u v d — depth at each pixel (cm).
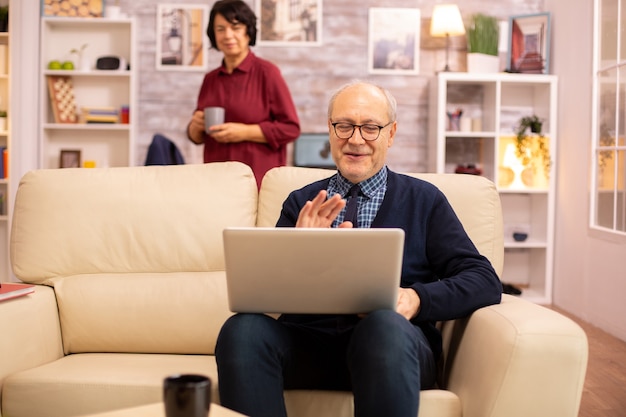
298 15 552
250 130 355
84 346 218
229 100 365
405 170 562
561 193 507
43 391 182
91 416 134
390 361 156
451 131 538
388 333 158
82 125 521
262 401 162
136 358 209
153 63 549
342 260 157
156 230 227
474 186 222
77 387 181
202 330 215
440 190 218
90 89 546
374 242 154
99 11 535
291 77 554
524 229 557
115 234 227
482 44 538
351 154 202
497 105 521
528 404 162
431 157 544
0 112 520
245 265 159
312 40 552
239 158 360
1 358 189
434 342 193
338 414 177
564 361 162
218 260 226
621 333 402
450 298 181
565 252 497
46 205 229
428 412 172
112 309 217
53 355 213
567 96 499
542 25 532
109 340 216
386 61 556
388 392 155
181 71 549
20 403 184
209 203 229
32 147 530
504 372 162
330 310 165
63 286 221
